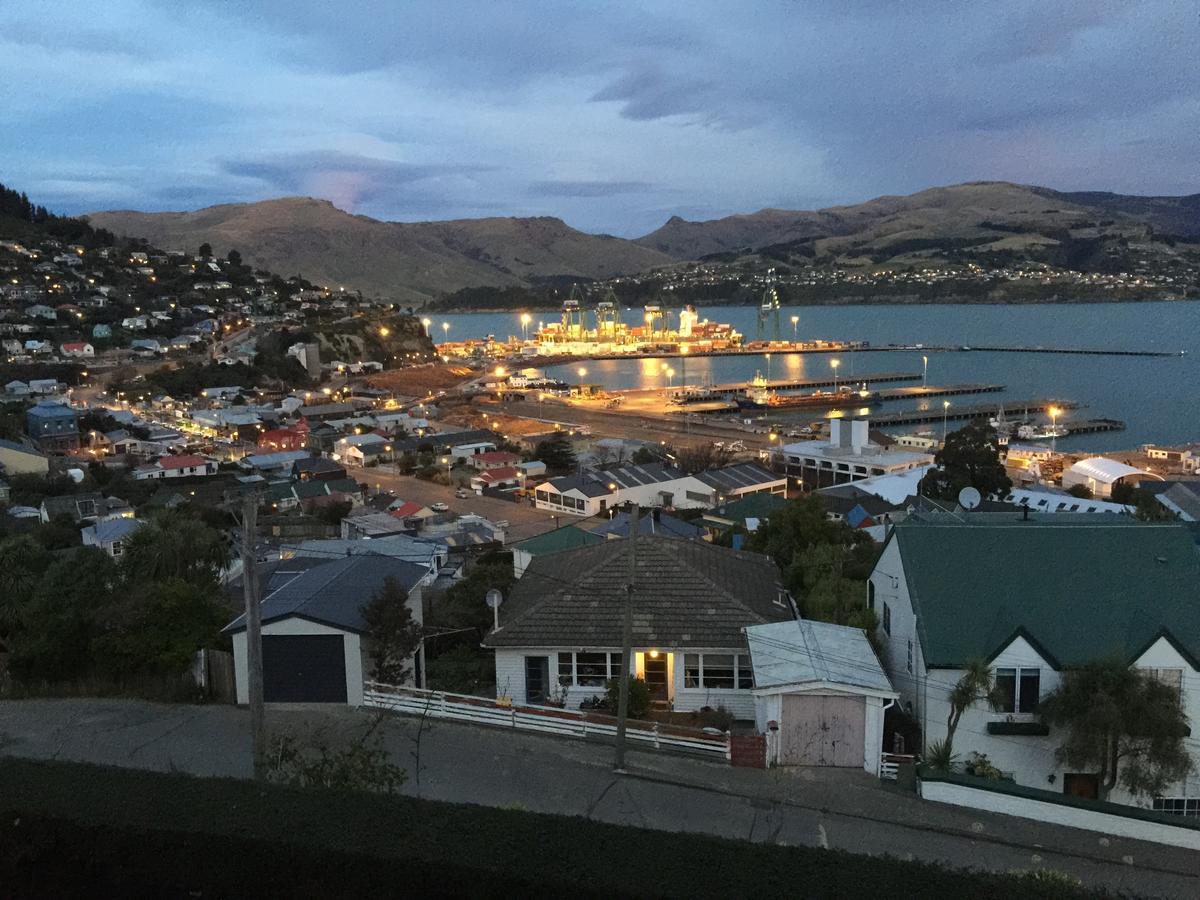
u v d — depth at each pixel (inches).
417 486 4288.9
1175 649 890.1
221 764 856.3
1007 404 7066.9
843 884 490.9
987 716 919.0
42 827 538.9
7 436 4921.3
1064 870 727.1
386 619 1043.3
